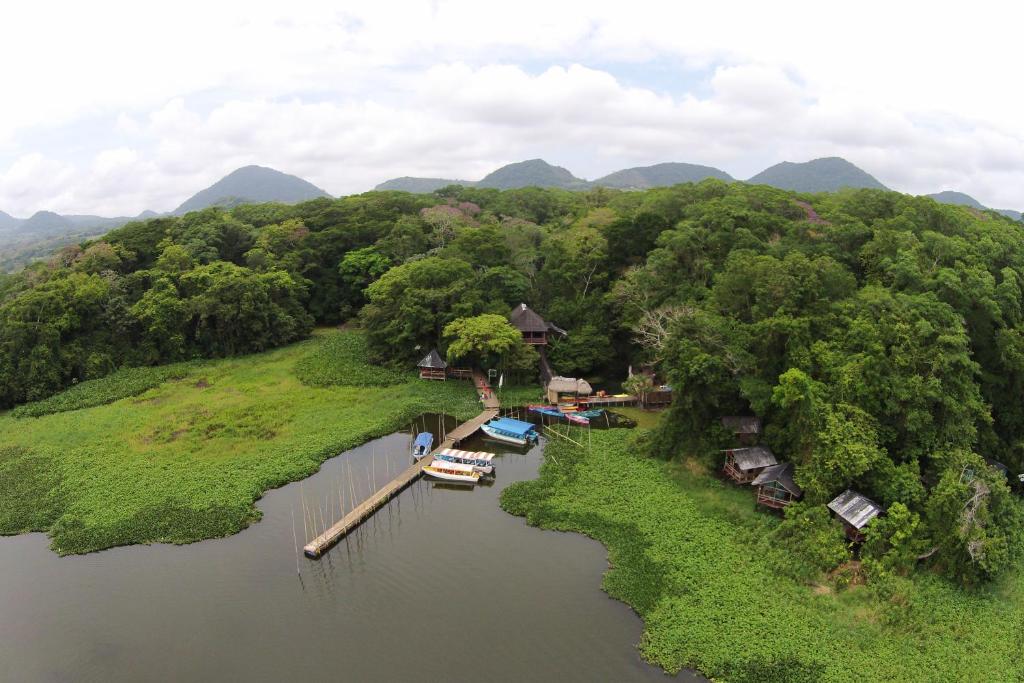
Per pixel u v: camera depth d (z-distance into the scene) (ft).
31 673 89.20
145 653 92.63
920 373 124.47
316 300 295.28
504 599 104.37
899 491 112.98
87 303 225.35
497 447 172.04
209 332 244.42
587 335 225.56
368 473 153.79
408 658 90.79
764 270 153.28
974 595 101.24
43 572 113.39
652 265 209.97
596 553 117.80
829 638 91.76
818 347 137.69
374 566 114.73
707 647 90.68
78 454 160.15
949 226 187.62
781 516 124.77
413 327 228.63
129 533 123.95
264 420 183.62
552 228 324.60
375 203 346.54
